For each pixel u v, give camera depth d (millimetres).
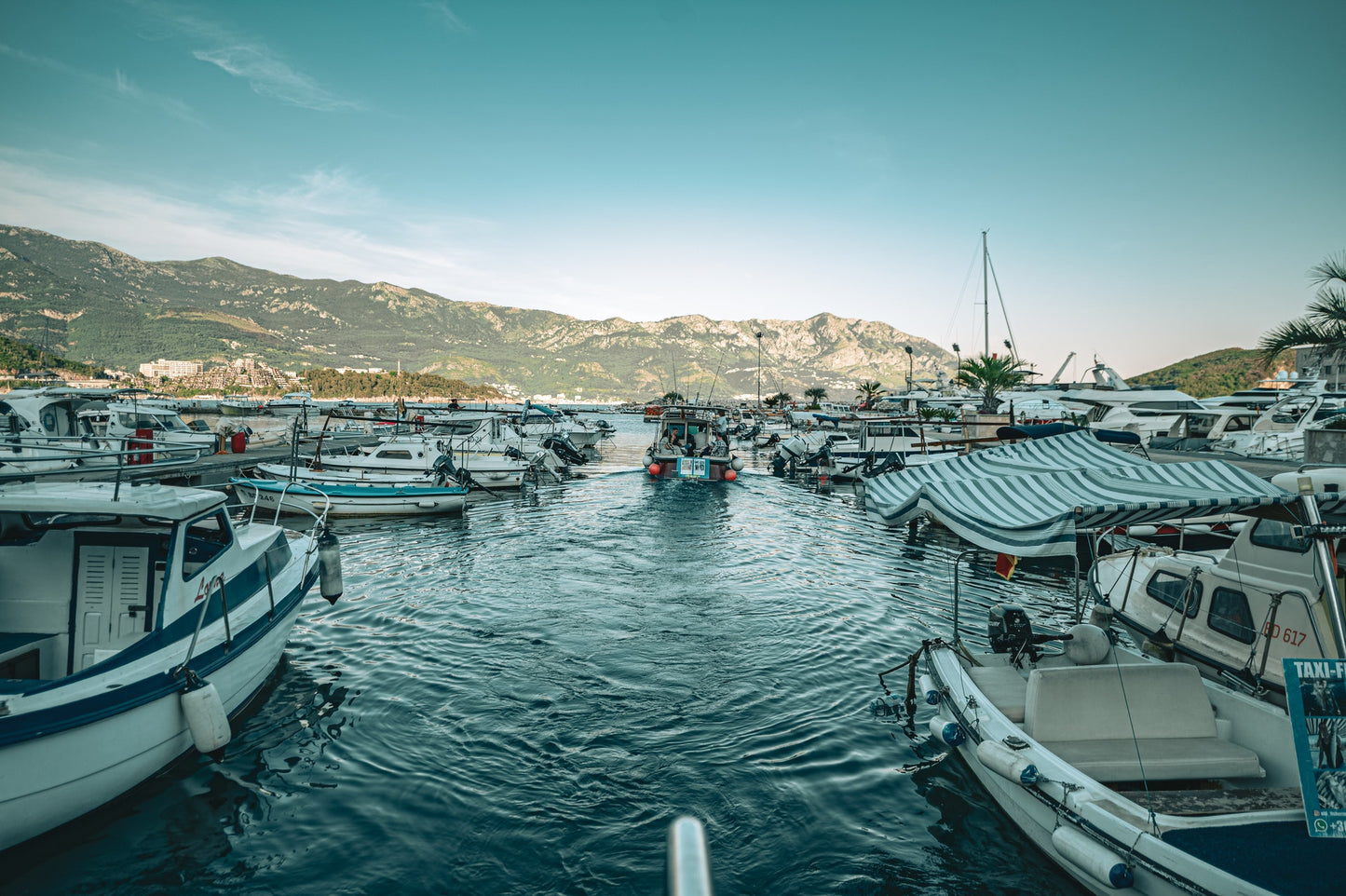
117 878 6469
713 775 8289
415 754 8641
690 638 12820
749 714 9844
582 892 6398
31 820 6582
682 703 10148
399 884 6469
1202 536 17125
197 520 8891
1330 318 17188
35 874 6480
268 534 11336
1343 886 4941
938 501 9273
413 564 18172
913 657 9977
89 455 8352
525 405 46844
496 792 7895
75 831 7012
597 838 7129
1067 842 6004
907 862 6867
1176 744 6863
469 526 23984
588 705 10039
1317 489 7969
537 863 6766
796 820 7492
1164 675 7098
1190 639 9797
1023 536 7906
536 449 42500
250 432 45500
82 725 6844
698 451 41344
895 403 59875
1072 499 8406
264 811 7477
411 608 14281
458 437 34188
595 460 52812
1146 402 38188
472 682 10758
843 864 6840
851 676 11242
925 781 8258
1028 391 51562
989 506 8812
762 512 28594
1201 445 30500
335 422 63188
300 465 26922
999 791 7500
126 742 7336
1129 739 6957
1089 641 7738
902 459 31250
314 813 7469
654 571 17969
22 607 8461
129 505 8000
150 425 31641
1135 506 7398
